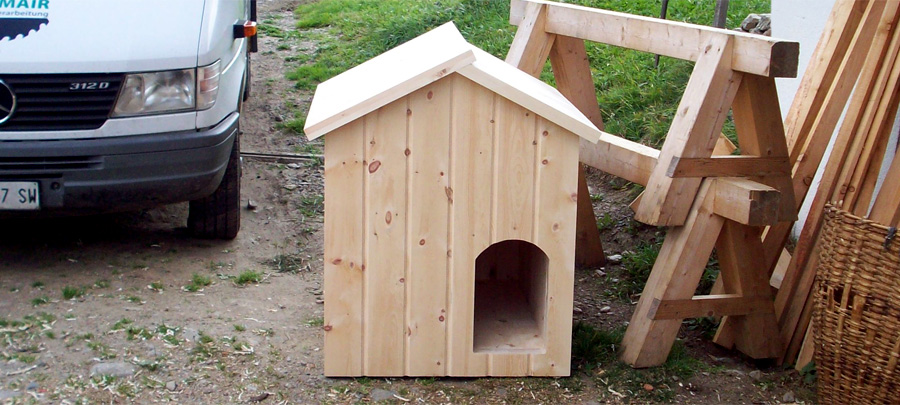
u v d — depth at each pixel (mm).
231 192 4891
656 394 3484
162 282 4391
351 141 3279
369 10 10320
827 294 3225
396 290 3424
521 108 3297
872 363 3088
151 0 4422
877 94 3584
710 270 4605
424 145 3301
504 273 4465
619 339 3871
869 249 3035
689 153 3395
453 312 3457
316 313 4199
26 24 4105
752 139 3453
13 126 4031
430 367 3508
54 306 4023
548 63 7605
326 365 3490
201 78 4324
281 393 3424
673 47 3590
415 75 3188
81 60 4062
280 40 9484
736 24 7184
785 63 3119
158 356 3646
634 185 5672
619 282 4668
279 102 7605
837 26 3828
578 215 4781
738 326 3764
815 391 3559
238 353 3717
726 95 3361
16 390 3354
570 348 3535
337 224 3352
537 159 3350
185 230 5160
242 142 6703
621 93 6652
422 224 3367
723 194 3395
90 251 4711
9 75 4000
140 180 4215
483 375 3527
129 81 4145
